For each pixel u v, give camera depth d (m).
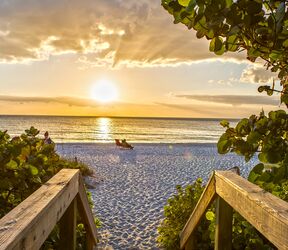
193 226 3.78
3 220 1.55
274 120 1.42
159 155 26.30
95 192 12.48
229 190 2.46
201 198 3.39
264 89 1.45
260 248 3.54
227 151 1.55
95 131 76.25
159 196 11.94
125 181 14.80
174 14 1.34
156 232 7.77
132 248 6.73
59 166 4.76
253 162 22.80
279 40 1.21
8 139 3.57
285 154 1.43
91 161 21.48
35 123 115.88
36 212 1.68
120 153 27.05
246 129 1.52
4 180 3.12
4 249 1.21
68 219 2.95
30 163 3.41
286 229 1.52
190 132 81.06
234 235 3.84
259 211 1.84
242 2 1.17
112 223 8.51
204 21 1.24
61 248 2.95
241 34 1.27
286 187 3.19
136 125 116.94
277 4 1.23
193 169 19.28
